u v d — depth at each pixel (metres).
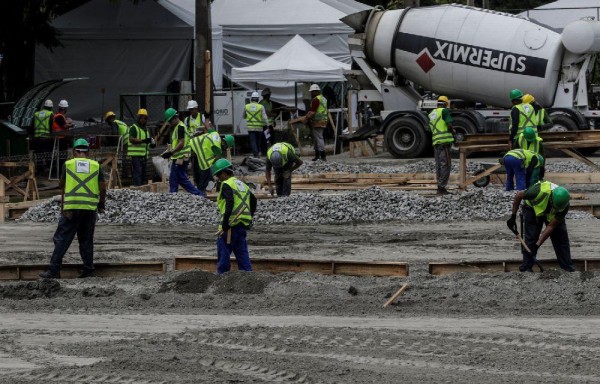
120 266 35.84
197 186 55.81
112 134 70.12
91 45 92.50
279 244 43.28
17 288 32.78
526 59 75.62
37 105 70.38
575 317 29.22
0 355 24.66
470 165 69.62
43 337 26.62
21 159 63.09
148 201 52.19
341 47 101.62
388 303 30.77
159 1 92.44
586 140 62.12
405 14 80.81
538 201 33.56
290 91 101.00
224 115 88.75
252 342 25.72
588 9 100.94
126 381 22.20
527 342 25.77
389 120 80.50
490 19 77.50
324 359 24.05
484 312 29.98
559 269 34.09
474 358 24.11
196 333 26.77
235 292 32.72
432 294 32.03
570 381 22.19
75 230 35.31
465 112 76.75
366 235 45.59
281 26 100.44
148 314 29.84
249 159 71.50
